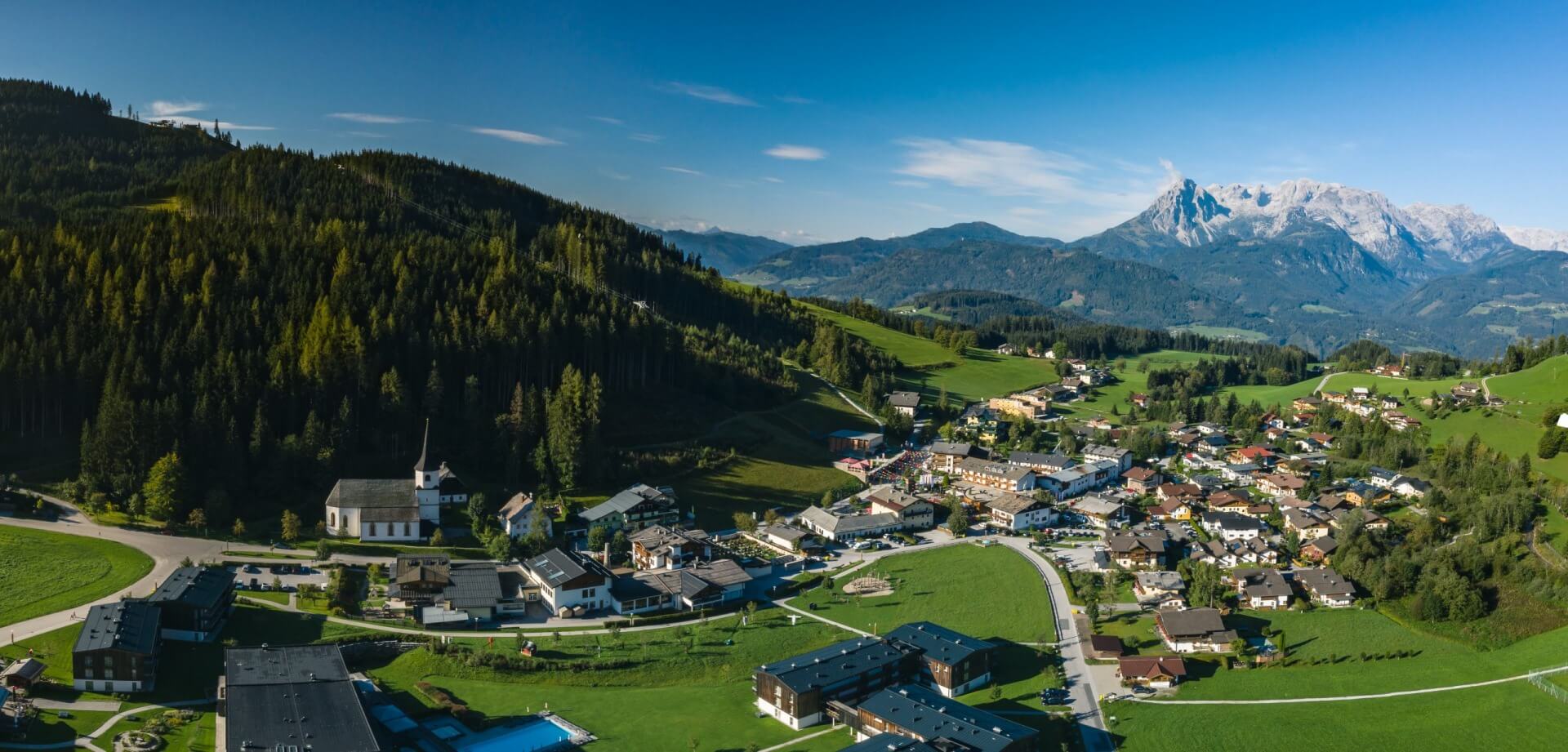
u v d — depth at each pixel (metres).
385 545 187.12
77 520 177.25
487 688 137.00
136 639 127.50
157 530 178.88
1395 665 156.00
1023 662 153.50
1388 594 184.62
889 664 141.12
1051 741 126.00
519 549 189.88
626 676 144.38
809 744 124.12
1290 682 148.75
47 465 193.88
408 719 124.19
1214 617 163.62
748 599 180.50
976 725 121.19
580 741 122.06
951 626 168.50
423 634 151.25
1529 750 128.75
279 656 128.88
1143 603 182.00
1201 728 131.88
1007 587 188.25
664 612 171.25
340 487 191.88
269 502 194.50
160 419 190.88
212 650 137.50
